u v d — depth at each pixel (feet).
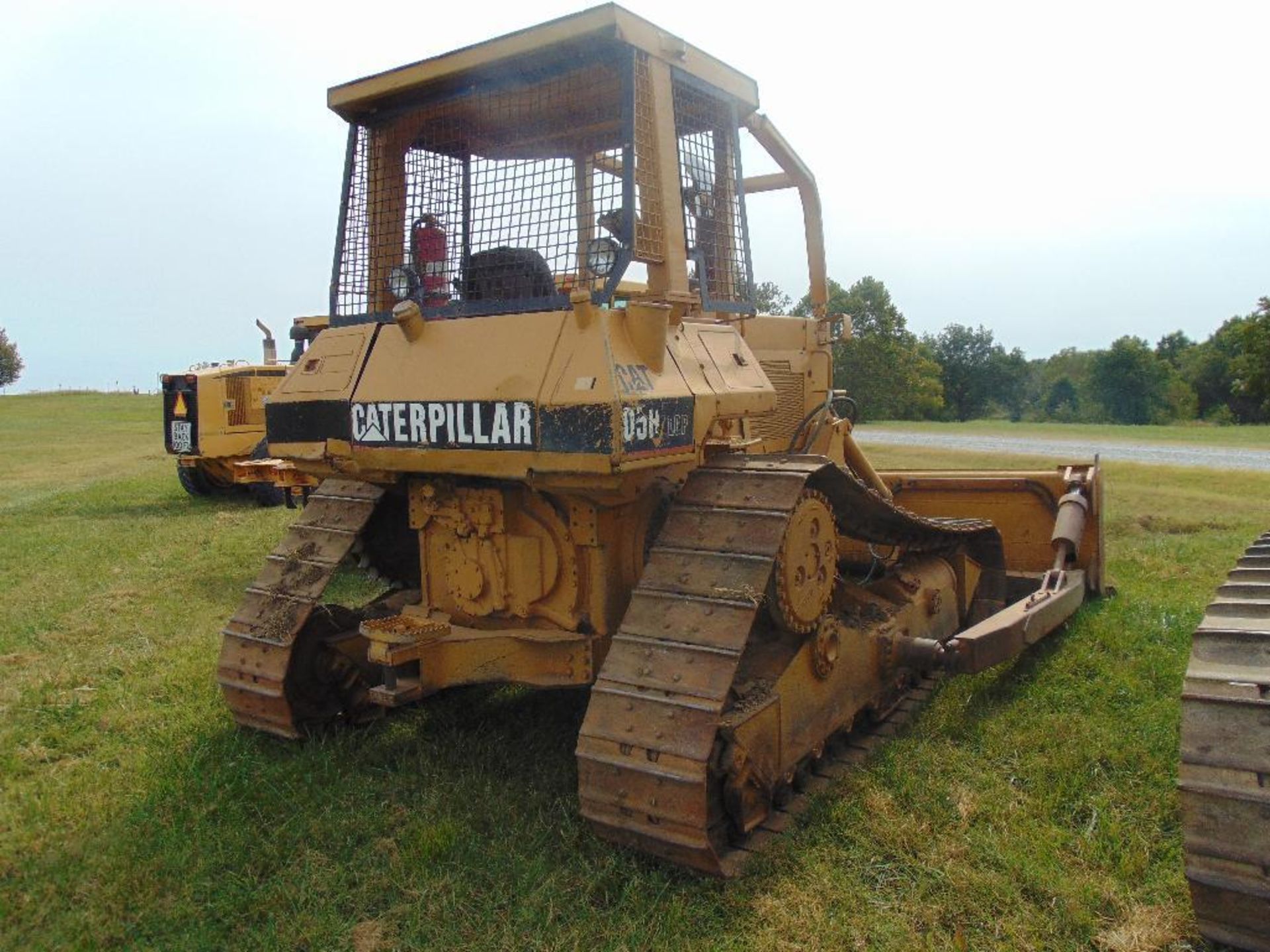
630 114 12.62
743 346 15.08
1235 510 36.83
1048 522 22.11
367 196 15.48
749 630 11.01
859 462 21.88
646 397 11.78
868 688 15.08
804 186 23.41
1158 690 16.53
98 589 26.76
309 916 10.57
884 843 11.76
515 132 15.81
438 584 14.75
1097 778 13.38
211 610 24.27
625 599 13.71
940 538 18.51
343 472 14.26
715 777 11.11
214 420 44.11
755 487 12.48
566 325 12.19
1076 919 10.09
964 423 115.55
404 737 15.49
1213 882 8.74
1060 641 19.04
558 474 11.79
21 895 11.11
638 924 10.19
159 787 13.44
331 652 15.30
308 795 13.29
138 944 10.18
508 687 17.78
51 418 112.57
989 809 12.59
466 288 14.48
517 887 10.90
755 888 10.83
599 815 11.14
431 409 12.78
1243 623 10.53
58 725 16.43
